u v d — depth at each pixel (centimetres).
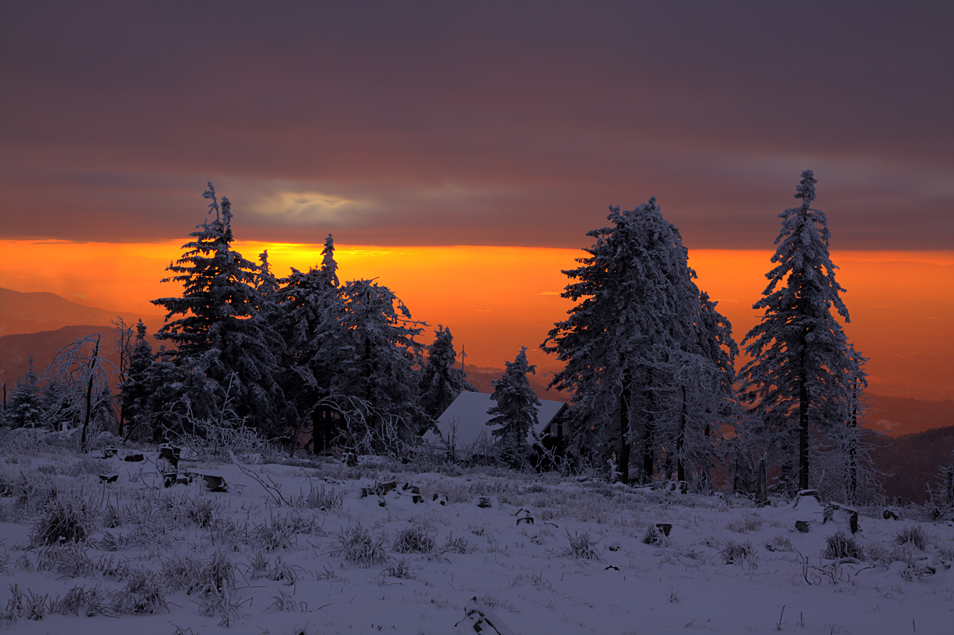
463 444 5188
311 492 1373
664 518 1680
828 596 894
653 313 3422
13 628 488
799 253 3362
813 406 3550
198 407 3378
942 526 1905
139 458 1669
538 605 698
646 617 705
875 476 4247
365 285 3988
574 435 4066
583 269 3631
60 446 2216
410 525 1188
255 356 3919
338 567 793
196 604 600
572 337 3700
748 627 696
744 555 1209
